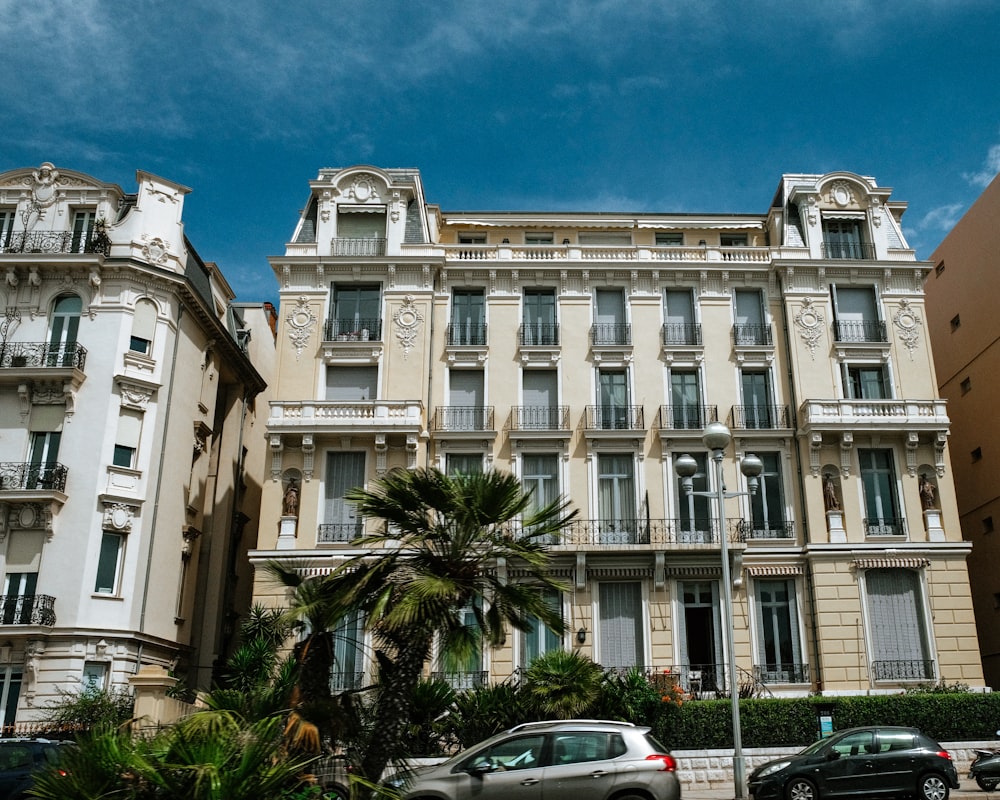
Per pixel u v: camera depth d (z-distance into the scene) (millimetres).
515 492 15883
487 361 33781
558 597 30875
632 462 32688
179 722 10844
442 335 34188
